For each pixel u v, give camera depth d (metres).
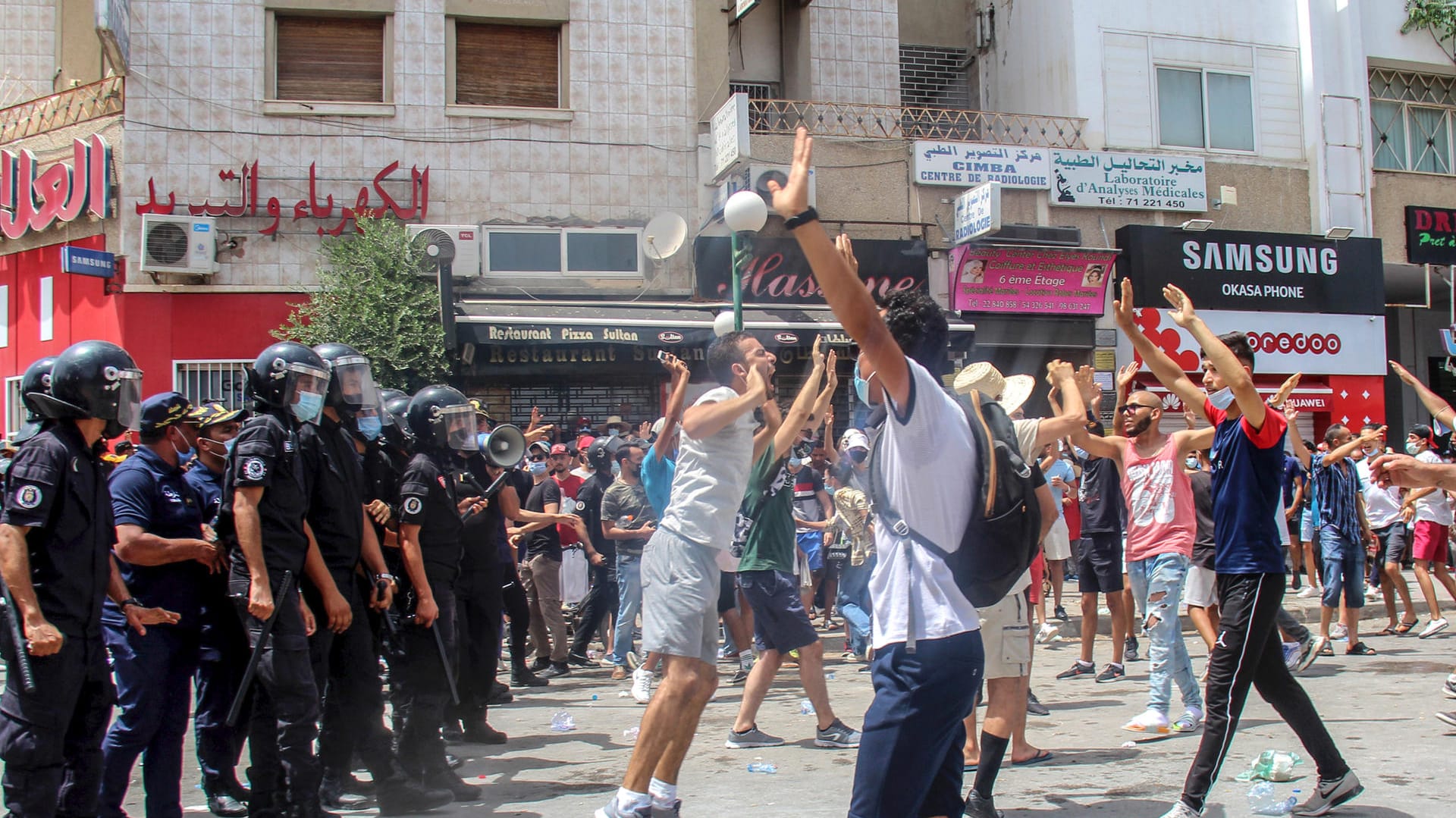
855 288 2.82
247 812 4.99
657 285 16.80
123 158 15.67
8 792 4.00
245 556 4.47
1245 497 4.65
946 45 21.25
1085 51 18.84
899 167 17.64
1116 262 18.55
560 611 9.96
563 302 16.25
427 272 15.38
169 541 4.78
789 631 6.46
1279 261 18.97
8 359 17.02
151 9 15.76
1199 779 4.59
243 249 15.82
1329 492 9.95
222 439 5.64
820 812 4.97
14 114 17.09
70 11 18.75
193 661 4.89
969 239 17.23
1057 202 18.19
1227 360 4.66
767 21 19.25
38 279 16.70
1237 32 19.58
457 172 16.41
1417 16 20.47
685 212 17.06
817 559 11.50
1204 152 19.25
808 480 11.49
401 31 16.38
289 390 4.73
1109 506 8.92
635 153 16.94
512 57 16.89
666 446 5.91
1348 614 9.95
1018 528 3.10
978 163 17.88
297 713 4.57
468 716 6.79
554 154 16.70
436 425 5.74
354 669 5.15
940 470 3.09
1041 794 5.22
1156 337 18.30
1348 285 19.36
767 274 16.94
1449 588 11.36
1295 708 4.70
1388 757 5.79
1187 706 6.70
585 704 8.37
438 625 5.59
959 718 3.10
